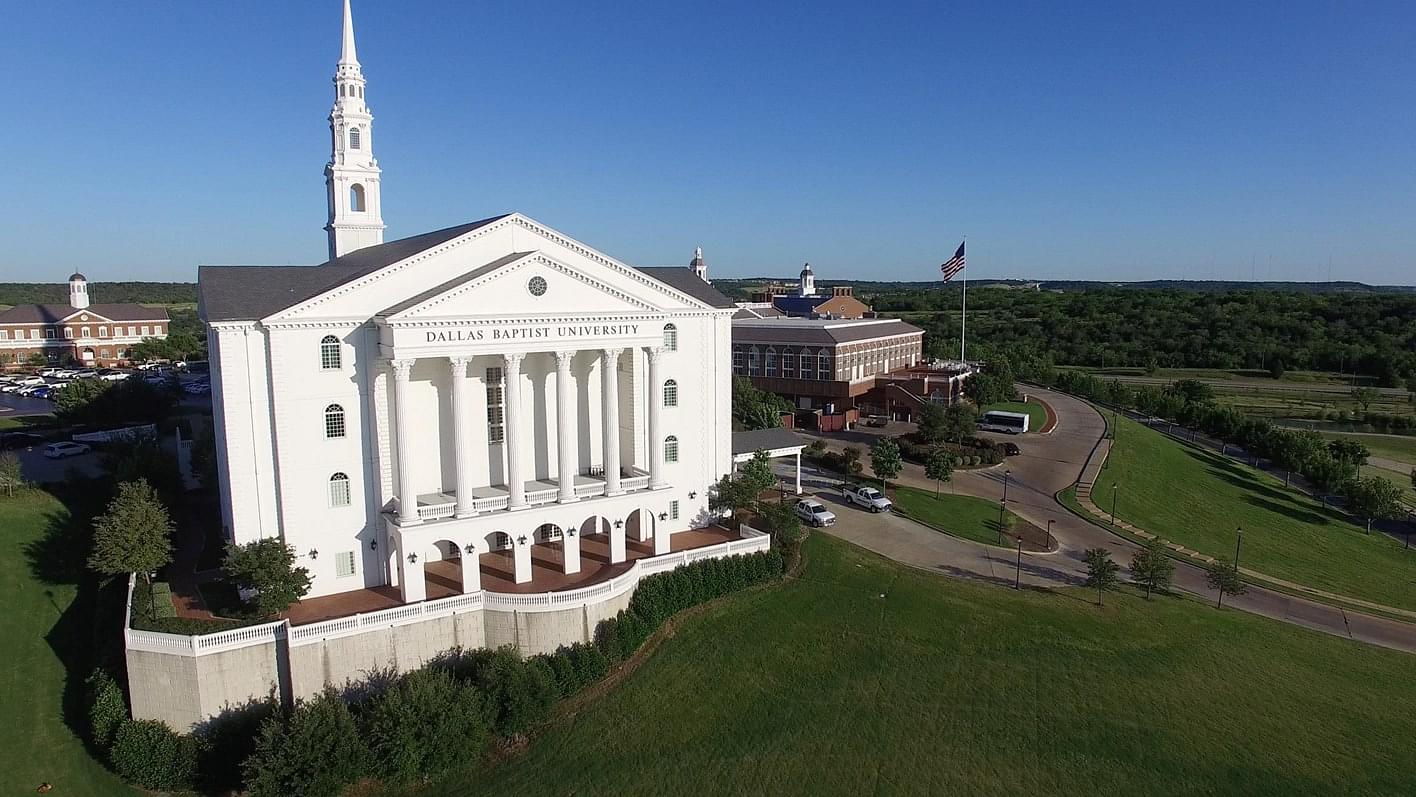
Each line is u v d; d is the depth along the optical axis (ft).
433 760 116.88
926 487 236.63
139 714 122.83
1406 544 249.34
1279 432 333.21
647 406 175.42
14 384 384.88
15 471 188.34
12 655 140.36
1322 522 261.85
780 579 171.12
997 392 350.43
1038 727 125.18
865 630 151.84
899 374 355.97
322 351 142.41
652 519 173.47
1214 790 112.27
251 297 143.43
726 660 143.54
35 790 115.55
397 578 150.41
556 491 161.17
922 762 118.01
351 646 130.62
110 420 273.75
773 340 331.98
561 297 155.12
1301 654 151.23
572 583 153.48
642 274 171.63
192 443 215.10
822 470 253.03
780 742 122.72
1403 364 531.91
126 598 147.02
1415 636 164.86
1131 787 112.78
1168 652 147.13
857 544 191.31
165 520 147.23
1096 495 237.86
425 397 155.53
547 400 170.09
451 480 159.74
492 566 162.81
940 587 168.66
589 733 126.21
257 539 140.87
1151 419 402.72
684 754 120.78
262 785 108.58
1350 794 111.75
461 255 153.48
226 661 122.93
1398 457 367.04
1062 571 181.37
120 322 482.28
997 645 147.23
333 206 205.67
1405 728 127.75
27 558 163.02
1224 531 234.38
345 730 114.42
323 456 144.25
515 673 127.85
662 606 155.02
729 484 182.50
